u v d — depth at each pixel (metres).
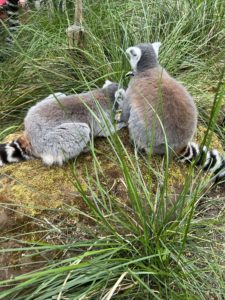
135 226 1.58
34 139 1.74
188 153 1.79
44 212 1.64
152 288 1.50
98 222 1.56
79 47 2.33
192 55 2.33
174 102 1.71
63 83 2.25
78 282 1.42
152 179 1.73
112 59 2.30
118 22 2.43
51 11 2.76
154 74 1.79
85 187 1.69
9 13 2.77
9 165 1.80
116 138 1.68
